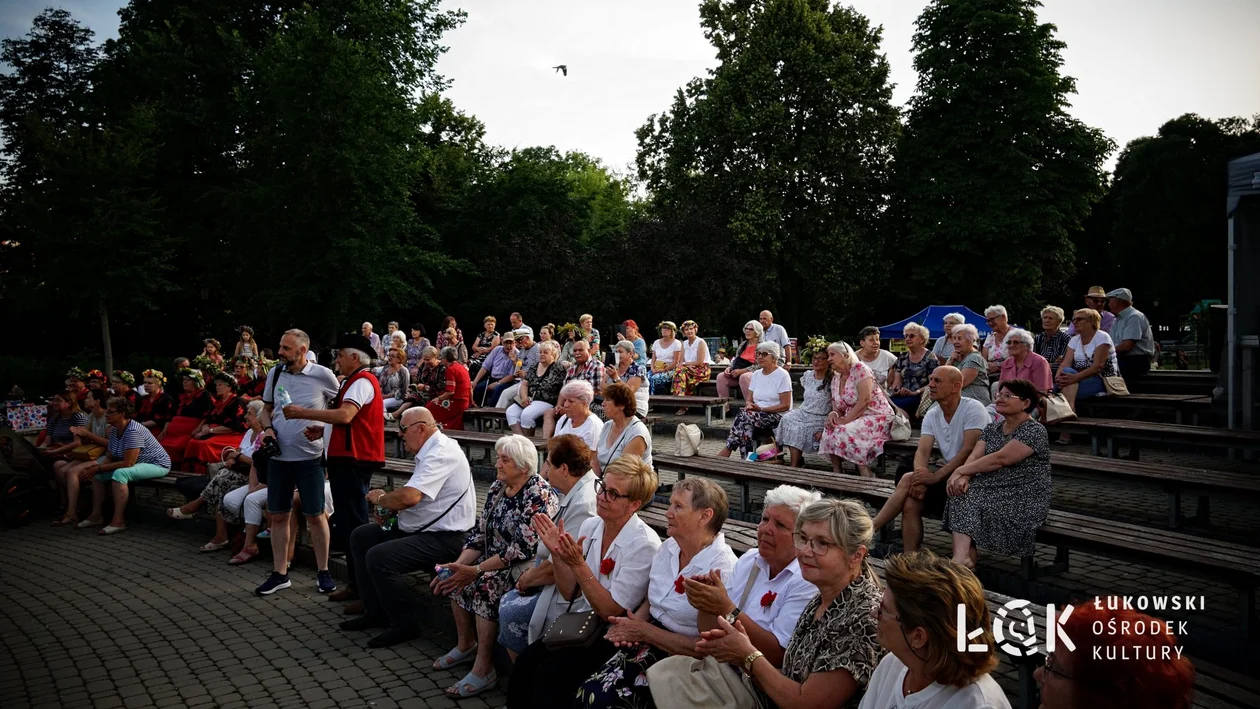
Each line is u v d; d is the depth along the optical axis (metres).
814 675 3.04
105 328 24.20
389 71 31.31
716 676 3.43
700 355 15.12
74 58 34.72
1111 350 10.26
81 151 23.55
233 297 31.02
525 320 34.59
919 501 5.96
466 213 38.09
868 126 32.66
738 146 33.00
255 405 8.89
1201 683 3.36
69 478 10.66
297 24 27.80
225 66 30.34
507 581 5.22
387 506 5.94
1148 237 38.50
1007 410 5.44
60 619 7.02
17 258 26.39
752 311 35.44
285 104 27.11
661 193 36.66
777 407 9.58
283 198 27.45
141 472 10.46
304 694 5.30
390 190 28.80
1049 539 5.30
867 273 32.50
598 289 33.53
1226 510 7.27
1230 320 9.45
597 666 4.21
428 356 12.80
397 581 6.07
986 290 31.48
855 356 8.32
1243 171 9.38
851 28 33.81
